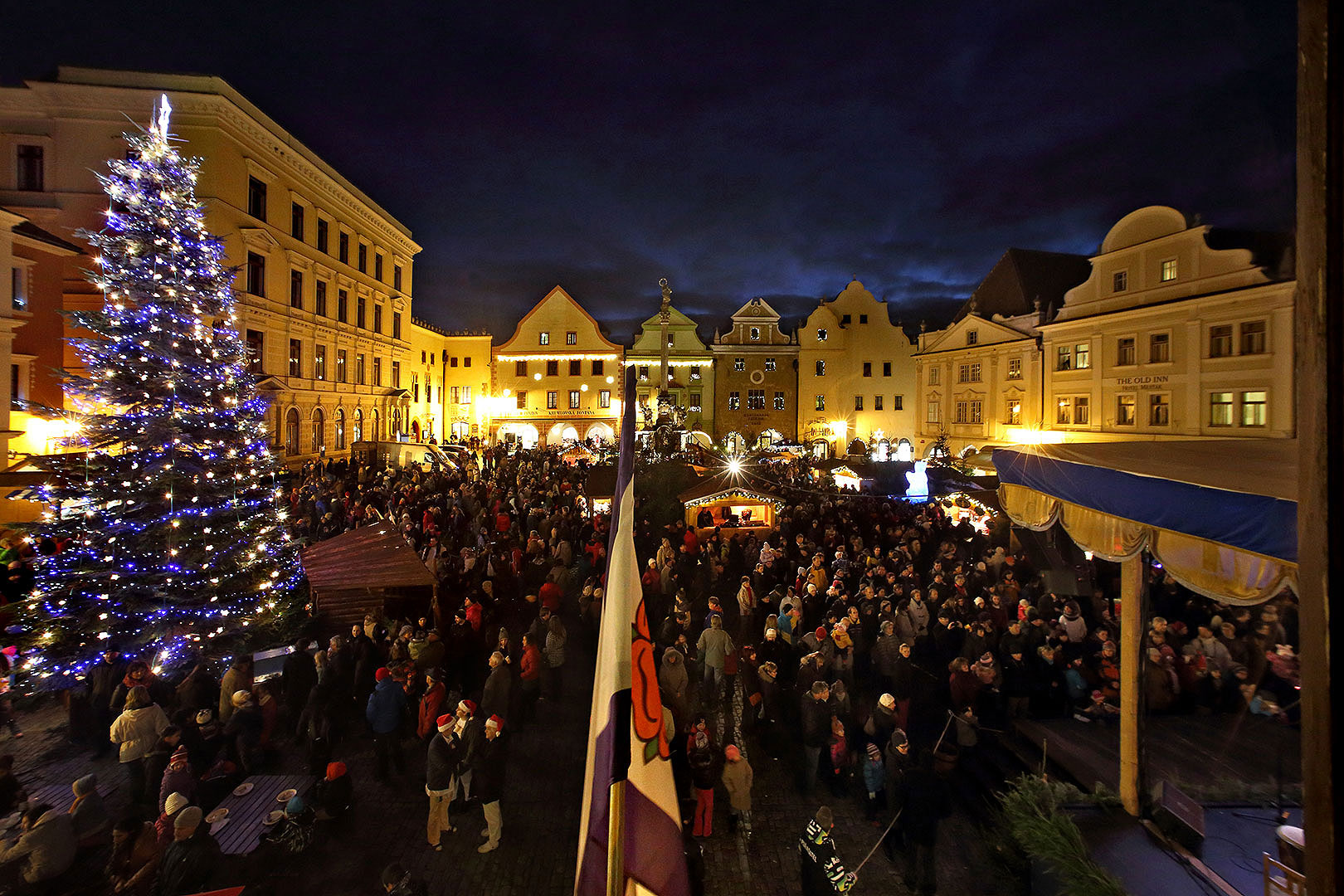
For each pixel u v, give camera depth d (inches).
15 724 378.6
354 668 380.8
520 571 599.2
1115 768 291.3
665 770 91.9
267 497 484.1
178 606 414.6
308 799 306.3
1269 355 840.9
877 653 380.5
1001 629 451.8
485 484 976.3
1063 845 223.5
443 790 290.8
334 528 698.2
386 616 493.4
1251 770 276.8
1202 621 434.9
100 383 408.2
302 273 1315.2
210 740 316.2
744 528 792.9
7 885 236.7
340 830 291.0
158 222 422.3
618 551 102.8
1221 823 246.5
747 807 303.9
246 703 333.1
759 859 291.9
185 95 1023.6
